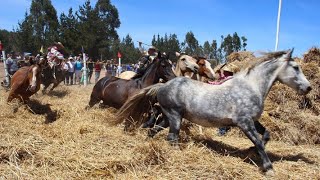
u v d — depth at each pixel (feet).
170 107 14.44
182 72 20.75
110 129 16.99
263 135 14.06
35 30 96.89
